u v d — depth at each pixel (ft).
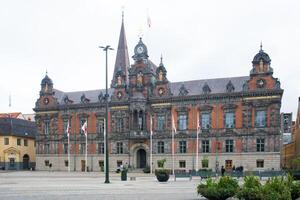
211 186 93.56
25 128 452.76
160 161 330.54
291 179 88.69
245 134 320.09
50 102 398.62
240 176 216.33
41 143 398.62
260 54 320.29
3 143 427.74
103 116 372.38
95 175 273.13
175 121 344.90
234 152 323.16
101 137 370.32
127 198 105.81
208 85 346.33
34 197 108.27
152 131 350.64
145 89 359.25
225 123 328.29
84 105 378.73
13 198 105.40
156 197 109.19
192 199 103.81
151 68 368.48
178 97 343.05
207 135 332.39
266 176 213.66
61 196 111.24
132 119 356.79
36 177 240.94
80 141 379.96
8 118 444.96
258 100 317.42
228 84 329.93
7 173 317.01
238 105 324.39
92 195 114.62
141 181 196.03
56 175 273.75
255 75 320.29
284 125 513.86
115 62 430.20
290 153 447.01
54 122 394.11
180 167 338.75
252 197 80.07
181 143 341.41
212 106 333.01
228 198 97.04
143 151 361.51
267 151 312.71
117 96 368.89
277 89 310.65
